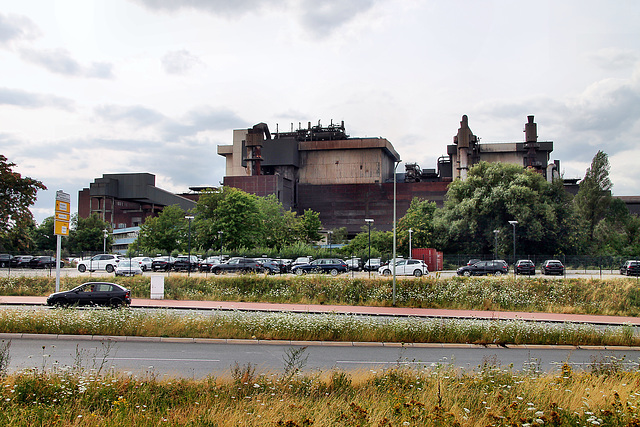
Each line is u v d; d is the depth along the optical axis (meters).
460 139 122.62
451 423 8.42
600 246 83.44
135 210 127.25
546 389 10.40
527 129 119.38
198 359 14.79
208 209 81.38
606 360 15.09
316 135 138.62
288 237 87.25
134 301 31.19
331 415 8.68
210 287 34.53
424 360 15.70
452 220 73.38
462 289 32.44
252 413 8.46
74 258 65.50
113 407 8.82
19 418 8.02
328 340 18.77
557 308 30.36
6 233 29.31
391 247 75.69
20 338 17.58
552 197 74.25
